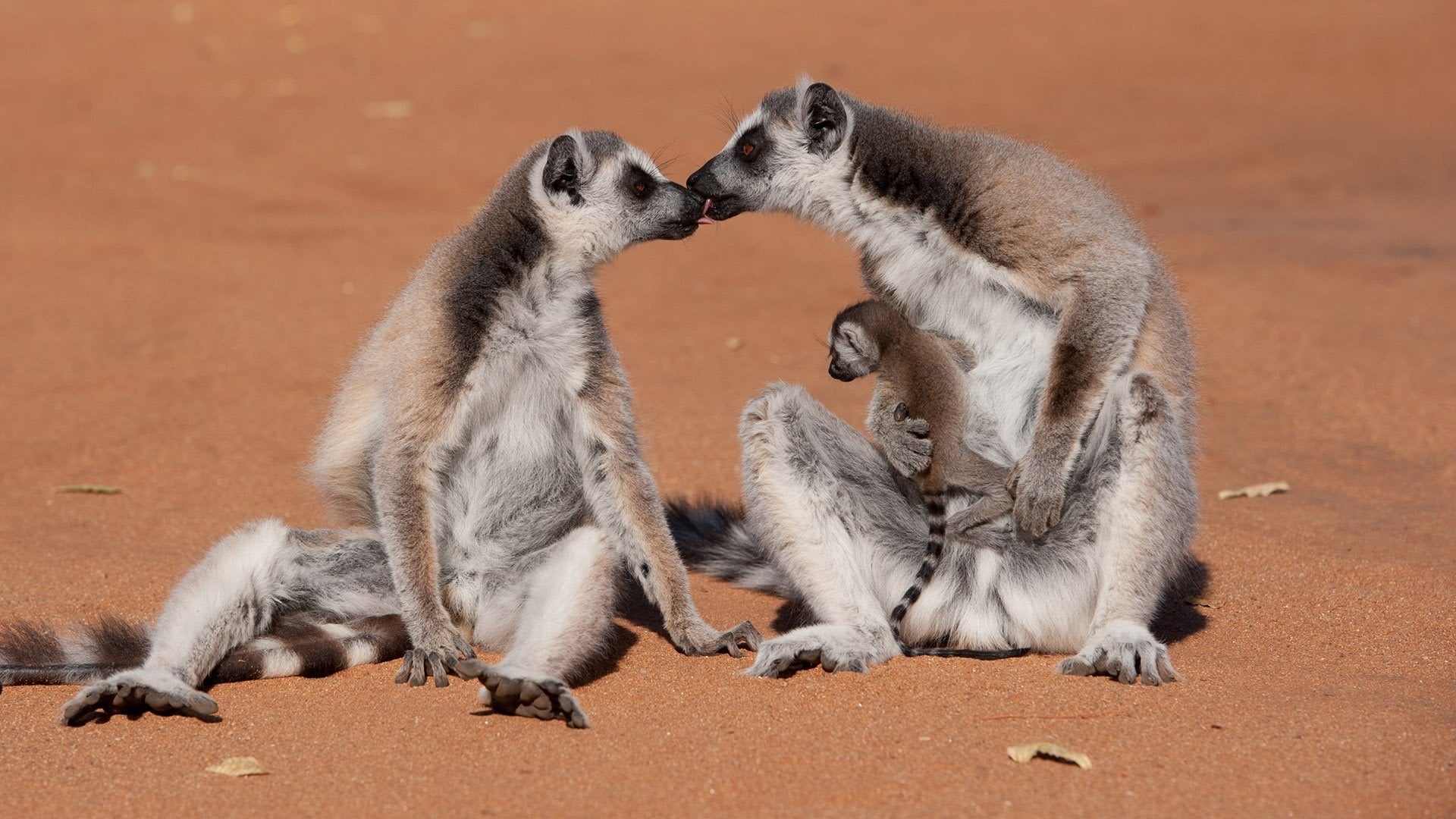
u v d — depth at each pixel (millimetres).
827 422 11086
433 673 10086
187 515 14828
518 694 8992
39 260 26391
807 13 55969
